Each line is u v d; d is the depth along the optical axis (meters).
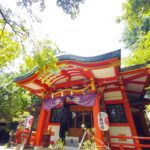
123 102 9.48
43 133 11.21
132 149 8.38
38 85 10.94
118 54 6.89
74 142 10.56
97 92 8.88
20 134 12.30
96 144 7.50
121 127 9.20
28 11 4.70
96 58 7.63
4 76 17.67
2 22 5.28
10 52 6.36
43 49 5.58
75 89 9.73
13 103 16.38
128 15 5.32
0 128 18.08
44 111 10.88
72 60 8.47
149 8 4.87
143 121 12.23
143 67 8.13
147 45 5.92
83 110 12.22
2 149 11.05
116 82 9.44
